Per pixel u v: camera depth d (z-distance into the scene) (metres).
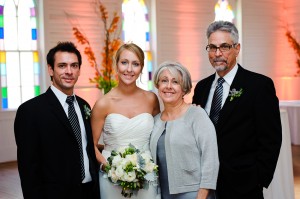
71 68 2.81
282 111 4.40
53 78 2.86
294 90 11.38
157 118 3.06
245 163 2.89
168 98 2.90
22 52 8.24
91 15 8.58
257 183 2.88
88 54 8.52
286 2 11.35
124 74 3.08
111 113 3.12
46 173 2.75
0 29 8.05
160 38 9.61
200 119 2.83
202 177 2.77
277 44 11.34
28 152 2.70
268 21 11.18
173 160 2.82
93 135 3.14
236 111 2.91
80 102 2.98
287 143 4.41
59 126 2.76
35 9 8.30
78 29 8.48
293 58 11.36
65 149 2.77
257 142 2.93
